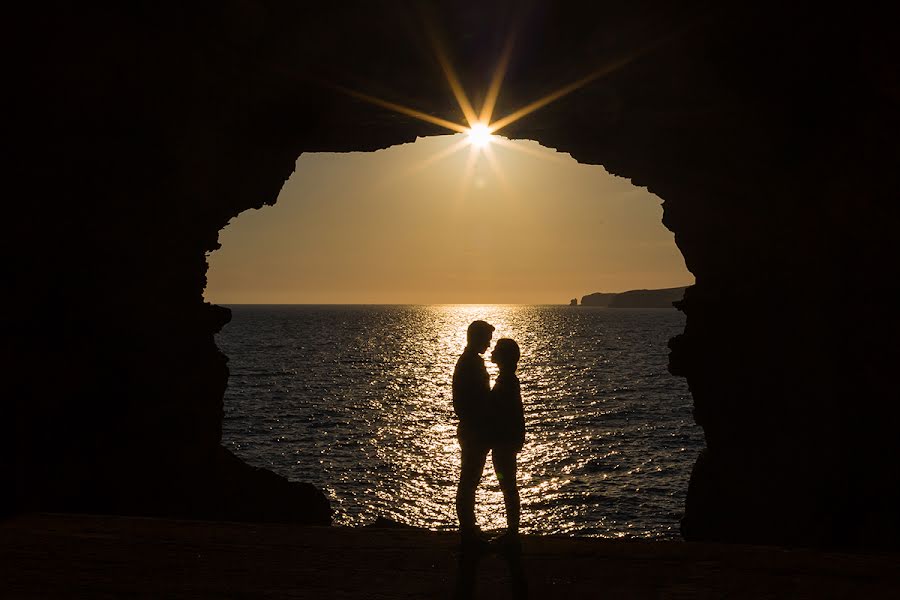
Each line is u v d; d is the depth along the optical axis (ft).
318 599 18.02
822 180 45.21
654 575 19.88
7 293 34.81
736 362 57.26
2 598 17.80
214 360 57.57
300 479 114.42
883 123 39.04
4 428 33.83
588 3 44.47
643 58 47.62
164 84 43.16
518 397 18.78
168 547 21.70
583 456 132.46
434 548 21.90
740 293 57.11
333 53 48.08
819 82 43.42
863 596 18.48
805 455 47.39
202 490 52.60
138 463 43.83
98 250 40.57
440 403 206.28
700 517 61.98
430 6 44.75
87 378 39.65
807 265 47.34
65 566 20.03
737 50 44.91
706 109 50.55
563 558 21.17
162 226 46.52
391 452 135.33
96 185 40.24
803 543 45.96
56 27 36.32
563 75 50.01
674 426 166.30
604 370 305.12
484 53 48.49
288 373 284.61
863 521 40.24
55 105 37.11
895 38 35.78
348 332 635.66
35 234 36.45
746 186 54.49
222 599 17.95
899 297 38.68
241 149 55.11
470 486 18.54
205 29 43.14
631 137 59.82
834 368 44.11
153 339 46.34
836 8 38.52
